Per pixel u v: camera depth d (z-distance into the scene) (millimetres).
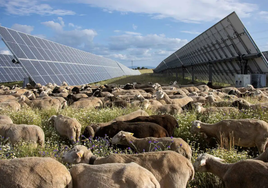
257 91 14750
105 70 55562
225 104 11492
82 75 34750
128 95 17578
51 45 33406
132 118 9578
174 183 4785
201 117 9922
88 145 7551
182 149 6191
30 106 13320
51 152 6855
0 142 7750
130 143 6887
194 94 17203
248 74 23391
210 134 7918
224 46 26984
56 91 21906
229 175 4789
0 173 4164
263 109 9602
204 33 30047
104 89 23453
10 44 23281
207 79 40594
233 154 6176
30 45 26938
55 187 4133
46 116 11891
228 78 31234
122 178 4070
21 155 6918
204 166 5402
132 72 104812
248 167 4574
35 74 23359
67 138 9258
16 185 4051
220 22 24766
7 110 11484
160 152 5172
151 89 22812
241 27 21875
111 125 8164
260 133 7051
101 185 4078
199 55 36656
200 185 5574
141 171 4223
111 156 5332
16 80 42594
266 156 5465
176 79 49875
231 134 7363
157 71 107688
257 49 21234
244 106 10414
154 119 8758
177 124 9023
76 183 4406
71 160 5648
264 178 4285
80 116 10680
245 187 4512
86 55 50375
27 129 7863
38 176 4141
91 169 4414
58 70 28594
